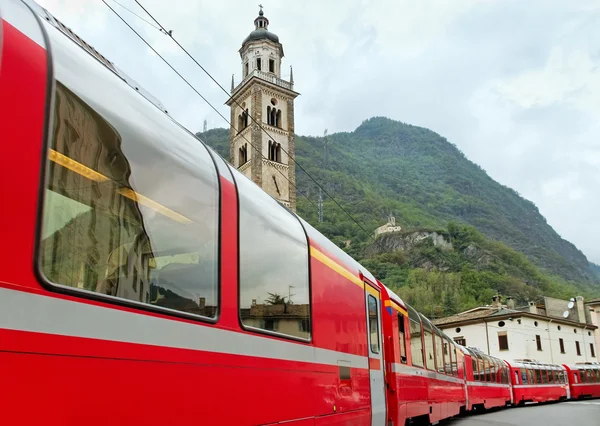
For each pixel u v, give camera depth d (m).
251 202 5.30
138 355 3.39
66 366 2.87
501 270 123.12
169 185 4.00
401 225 153.38
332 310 7.07
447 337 17.69
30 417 2.64
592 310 58.16
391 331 10.36
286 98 71.44
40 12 3.52
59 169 3.04
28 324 2.70
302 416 5.70
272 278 5.43
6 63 2.85
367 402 7.95
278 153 68.88
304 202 123.56
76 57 3.48
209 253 4.35
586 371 44.09
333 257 7.57
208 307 4.23
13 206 2.71
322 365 6.44
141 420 3.34
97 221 3.25
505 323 50.41
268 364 5.07
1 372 2.54
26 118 2.88
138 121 3.87
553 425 18.69
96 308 3.12
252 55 72.38
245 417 4.54
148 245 3.66
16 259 2.69
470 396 21.20
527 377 33.66
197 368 3.96
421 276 113.81
